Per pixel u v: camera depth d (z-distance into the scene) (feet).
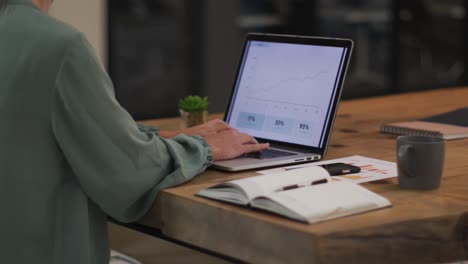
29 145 5.31
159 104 18.57
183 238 5.34
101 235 5.72
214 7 18.48
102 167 5.29
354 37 19.98
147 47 18.17
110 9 17.47
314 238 4.45
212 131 6.46
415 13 20.42
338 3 19.79
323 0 19.63
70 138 5.26
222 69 18.85
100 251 5.70
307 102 6.63
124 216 5.56
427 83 20.88
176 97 18.72
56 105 5.23
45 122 5.27
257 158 6.25
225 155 6.11
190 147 5.86
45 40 5.29
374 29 20.17
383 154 6.63
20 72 5.29
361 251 4.60
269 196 4.83
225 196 5.13
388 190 5.45
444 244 4.89
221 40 18.72
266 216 4.79
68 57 5.21
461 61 21.09
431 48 20.74
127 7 17.74
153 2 18.08
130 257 6.75
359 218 4.76
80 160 5.29
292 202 4.78
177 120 8.48
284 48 6.91
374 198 5.03
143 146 5.42
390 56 20.39
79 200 5.46
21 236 5.42
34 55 5.28
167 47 18.39
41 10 5.56
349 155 6.60
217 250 5.08
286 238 4.59
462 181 5.70
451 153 6.68
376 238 4.65
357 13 19.95
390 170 6.02
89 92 5.23
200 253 6.17
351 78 19.99
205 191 5.29
